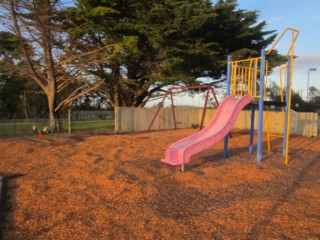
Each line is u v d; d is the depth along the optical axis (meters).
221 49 23.62
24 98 39.84
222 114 10.11
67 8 18.14
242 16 25.73
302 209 5.13
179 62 19.47
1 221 4.59
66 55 19.19
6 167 8.34
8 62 19.36
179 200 5.60
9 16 15.77
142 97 27.33
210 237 4.05
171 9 21.17
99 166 8.45
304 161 9.81
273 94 44.31
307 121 19.66
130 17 21.22
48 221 4.59
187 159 8.10
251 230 4.27
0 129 21.67
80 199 5.55
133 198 5.64
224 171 7.90
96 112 23.66
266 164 9.00
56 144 12.76
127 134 18.52
